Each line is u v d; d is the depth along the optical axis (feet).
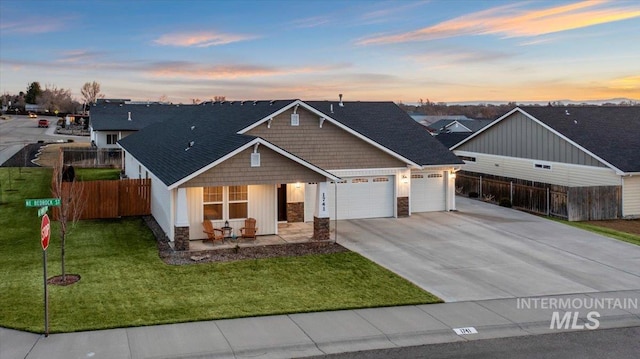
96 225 71.77
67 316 38.42
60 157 113.60
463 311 40.70
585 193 79.97
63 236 48.21
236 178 60.29
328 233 64.39
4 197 92.99
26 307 40.09
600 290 45.91
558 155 91.86
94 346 33.50
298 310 40.40
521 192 89.20
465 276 49.85
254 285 46.62
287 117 74.54
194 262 53.83
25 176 119.65
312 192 76.02
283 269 51.70
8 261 53.42
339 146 77.10
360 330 36.86
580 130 92.02
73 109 486.79
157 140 96.68
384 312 40.40
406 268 52.42
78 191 69.51
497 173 108.99
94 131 172.55
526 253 58.59
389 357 32.81
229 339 34.99
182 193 58.08
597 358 32.86
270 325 37.50
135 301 41.96
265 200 66.54
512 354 33.37
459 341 35.32
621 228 74.33
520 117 101.45
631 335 36.50
